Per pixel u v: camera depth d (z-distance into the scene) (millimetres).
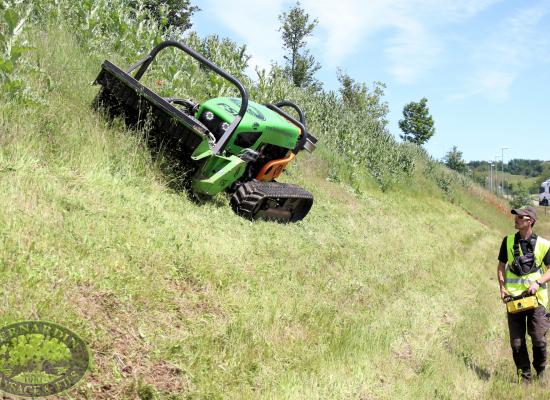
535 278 7105
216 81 14094
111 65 8242
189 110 9812
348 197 17000
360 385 5613
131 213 6633
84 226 5672
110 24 13469
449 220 24672
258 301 6398
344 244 11125
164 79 12625
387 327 7500
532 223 7195
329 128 23828
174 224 7035
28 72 8266
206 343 5043
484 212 36000
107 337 4359
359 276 9477
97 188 6797
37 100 7570
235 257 7242
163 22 14375
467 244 19750
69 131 7664
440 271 12695
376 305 8406
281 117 10531
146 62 8820
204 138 7973
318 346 6105
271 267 7680
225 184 8773
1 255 4484
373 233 13625
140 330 4707
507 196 68938
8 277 4301
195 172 8359
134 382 4055
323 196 15070
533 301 6961
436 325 8672
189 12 28938
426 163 36031
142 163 8109
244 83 16250
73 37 11922
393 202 21516
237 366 4992
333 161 19984
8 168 6066
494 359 7875
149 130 8383
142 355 4492
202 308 5672
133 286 5152
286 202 10078
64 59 10047
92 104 8680
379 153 25203
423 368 6637
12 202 5344
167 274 5812
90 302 4637
